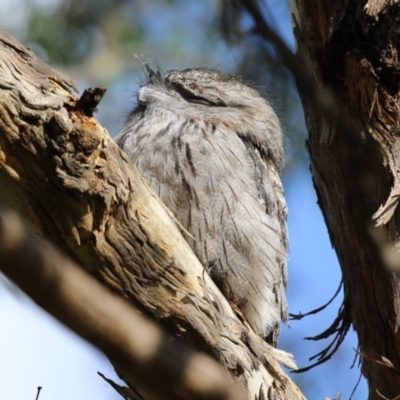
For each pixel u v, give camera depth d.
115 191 5.62
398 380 7.07
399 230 6.67
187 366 4.51
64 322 3.83
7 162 5.34
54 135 5.24
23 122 5.20
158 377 4.41
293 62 6.38
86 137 5.31
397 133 6.76
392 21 6.66
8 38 5.34
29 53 5.37
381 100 6.74
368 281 7.08
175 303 6.12
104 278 5.92
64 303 3.77
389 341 7.08
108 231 5.76
